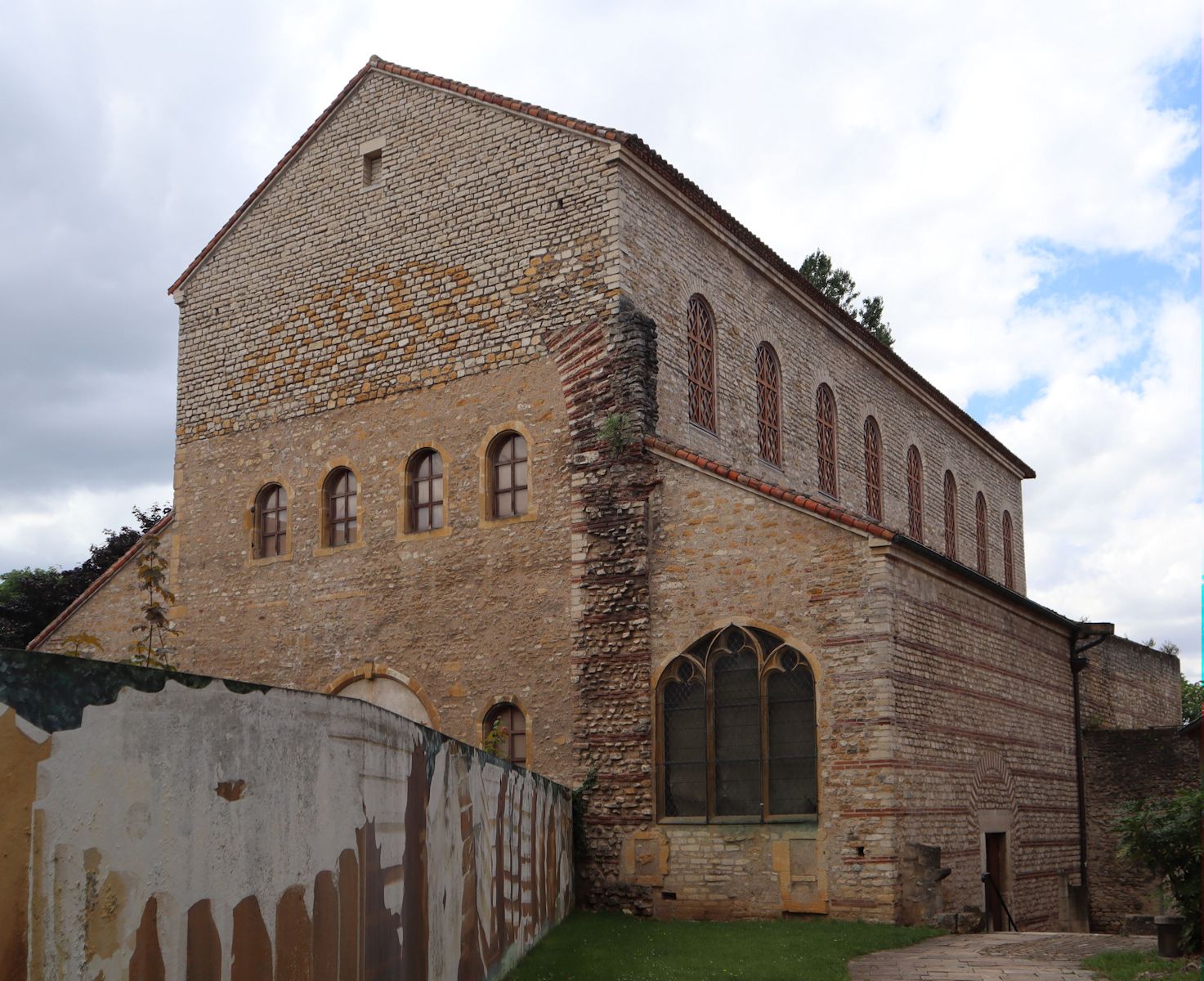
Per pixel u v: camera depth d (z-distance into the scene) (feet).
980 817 71.82
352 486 85.66
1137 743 93.97
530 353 78.23
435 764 34.58
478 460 79.10
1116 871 92.48
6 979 16.05
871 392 109.29
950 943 56.18
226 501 90.84
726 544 68.44
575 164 78.33
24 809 16.56
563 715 72.49
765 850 64.13
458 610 78.13
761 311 91.61
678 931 58.08
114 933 18.10
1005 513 143.43
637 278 77.10
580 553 73.51
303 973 23.86
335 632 83.35
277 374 90.33
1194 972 42.29
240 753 21.71
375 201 87.51
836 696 63.57
